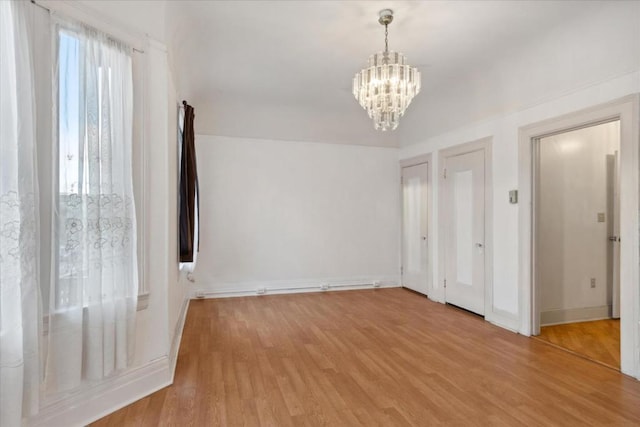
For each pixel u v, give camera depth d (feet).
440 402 7.23
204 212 16.47
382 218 19.02
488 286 12.85
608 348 10.20
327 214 18.15
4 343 4.95
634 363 8.33
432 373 8.57
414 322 12.75
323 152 18.10
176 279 10.66
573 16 8.80
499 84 11.94
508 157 12.03
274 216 17.38
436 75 12.53
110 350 6.57
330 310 14.39
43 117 5.81
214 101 15.17
